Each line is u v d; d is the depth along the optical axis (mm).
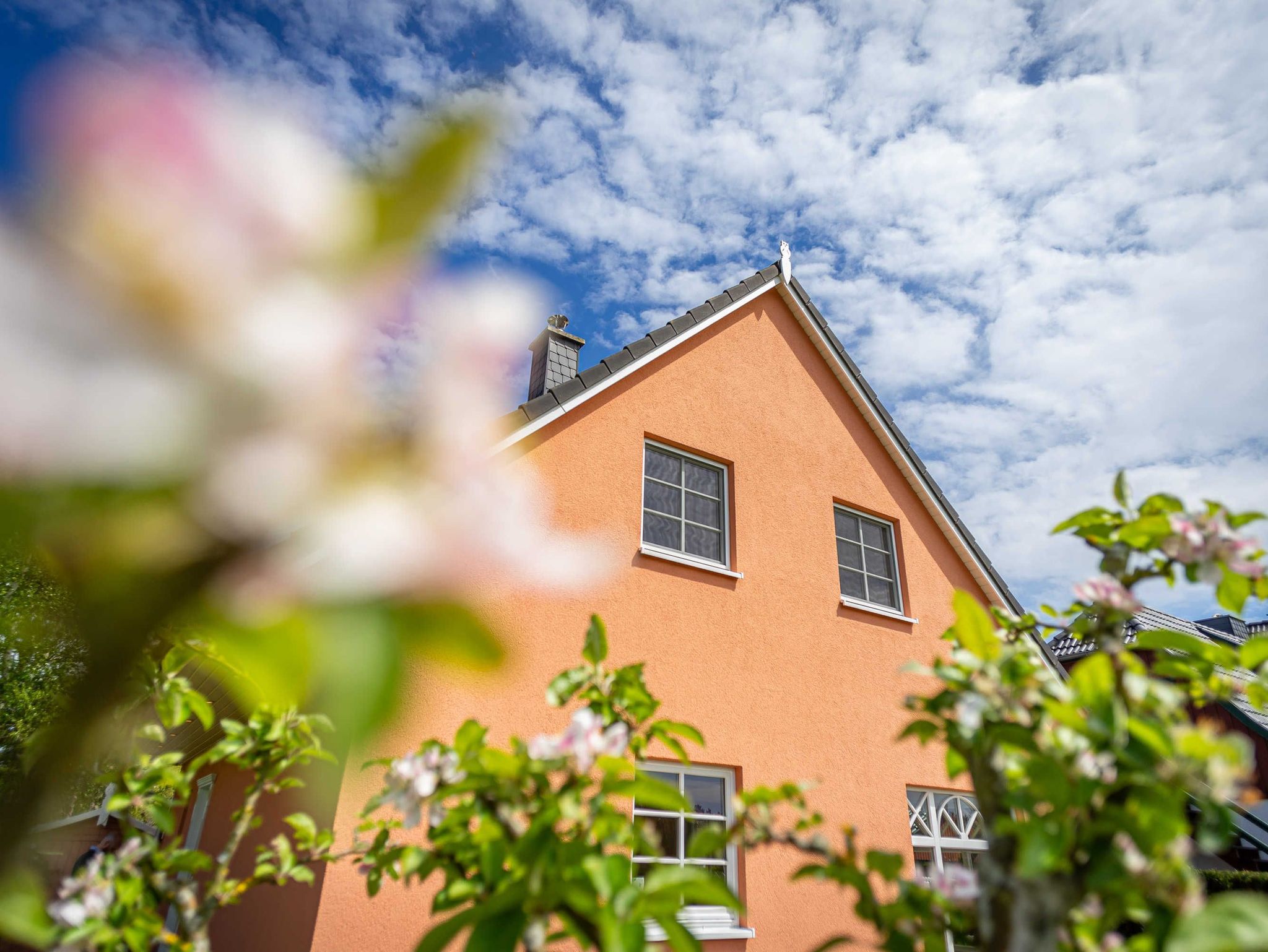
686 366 8570
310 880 3490
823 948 2137
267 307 306
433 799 2199
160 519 306
